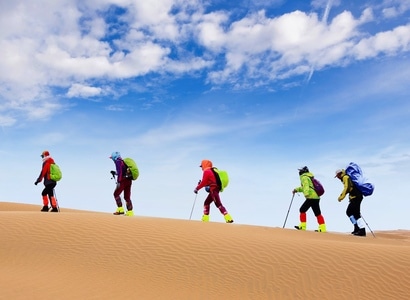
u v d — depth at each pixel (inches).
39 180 719.1
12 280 363.3
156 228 550.3
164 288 382.0
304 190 721.0
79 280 382.9
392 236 1237.7
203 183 716.0
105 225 549.0
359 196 732.0
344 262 449.4
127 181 736.3
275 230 653.3
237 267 434.9
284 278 414.3
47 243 474.6
